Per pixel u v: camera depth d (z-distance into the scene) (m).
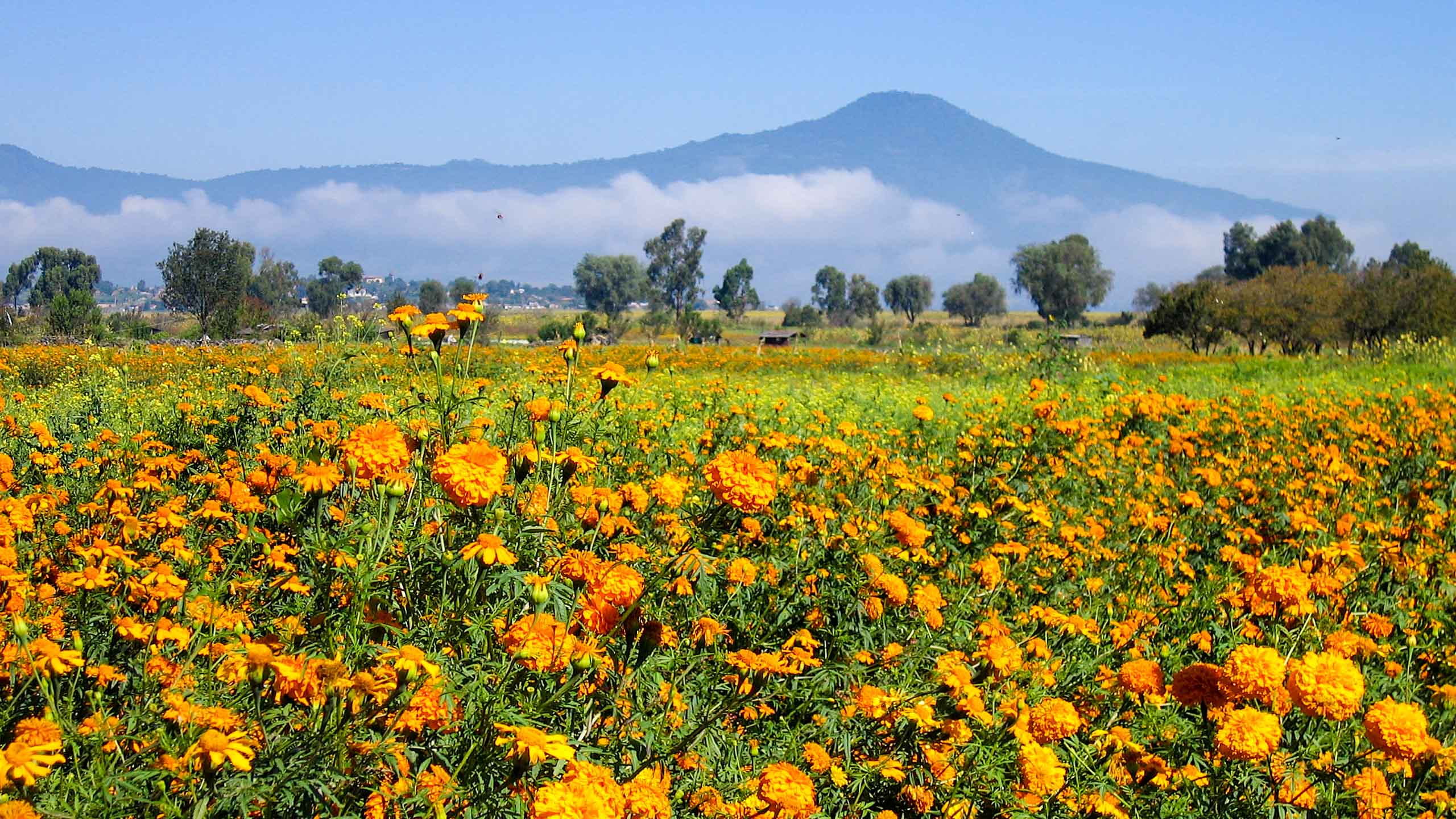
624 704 2.76
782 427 9.41
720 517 2.98
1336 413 13.48
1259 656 3.11
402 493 2.83
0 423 6.39
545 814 1.98
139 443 5.76
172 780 2.18
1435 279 39.16
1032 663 4.12
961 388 19.00
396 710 2.36
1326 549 5.73
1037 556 5.93
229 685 2.54
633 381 4.51
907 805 3.22
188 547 3.69
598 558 3.26
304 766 2.20
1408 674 4.93
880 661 3.81
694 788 2.80
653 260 133.25
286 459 4.47
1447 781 3.84
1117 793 3.24
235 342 26.09
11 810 1.90
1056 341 22.20
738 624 3.85
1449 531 8.00
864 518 5.33
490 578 2.71
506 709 2.42
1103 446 10.21
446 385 5.44
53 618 2.91
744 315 159.50
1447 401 15.76
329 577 2.91
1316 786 3.52
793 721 3.49
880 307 129.00
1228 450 11.21
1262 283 42.66
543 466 3.70
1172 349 48.78
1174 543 6.80
